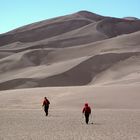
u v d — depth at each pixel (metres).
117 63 113.94
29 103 55.59
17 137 21.97
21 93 62.84
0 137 21.94
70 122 31.72
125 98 52.16
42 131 25.27
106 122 31.64
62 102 52.84
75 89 61.47
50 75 107.62
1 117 36.31
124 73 106.38
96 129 26.53
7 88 104.19
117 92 55.28
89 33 196.62
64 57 138.38
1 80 113.62
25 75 113.06
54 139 21.19
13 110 45.72
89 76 109.12
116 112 41.56
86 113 30.28
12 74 122.81
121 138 21.73
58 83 104.81
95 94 55.12
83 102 51.78
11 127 27.77
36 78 106.25
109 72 109.00
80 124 30.11
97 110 44.66
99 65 113.75
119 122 31.53
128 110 44.53
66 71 109.50
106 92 55.84
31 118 35.38
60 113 40.97
